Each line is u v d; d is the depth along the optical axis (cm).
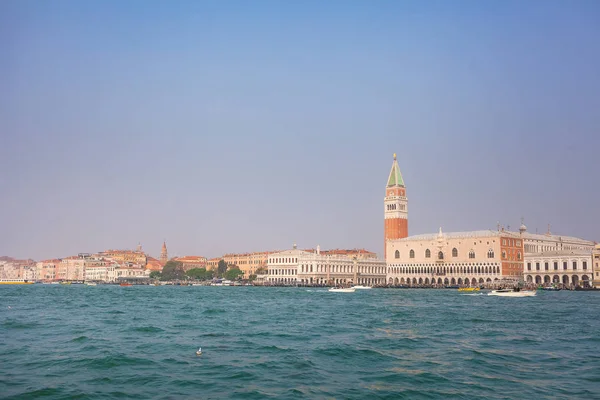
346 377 4766
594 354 5844
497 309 12356
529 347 6316
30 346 6241
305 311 11812
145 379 4666
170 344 6444
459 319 9719
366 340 6844
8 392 4241
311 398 4122
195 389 4362
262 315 10669
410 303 15088
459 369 5069
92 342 6550
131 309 12400
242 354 5788
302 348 6166
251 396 4172
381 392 4284
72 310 11994
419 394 4234
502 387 4428
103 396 4166
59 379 4656
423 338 7038
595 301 15988
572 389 4362
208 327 8281
